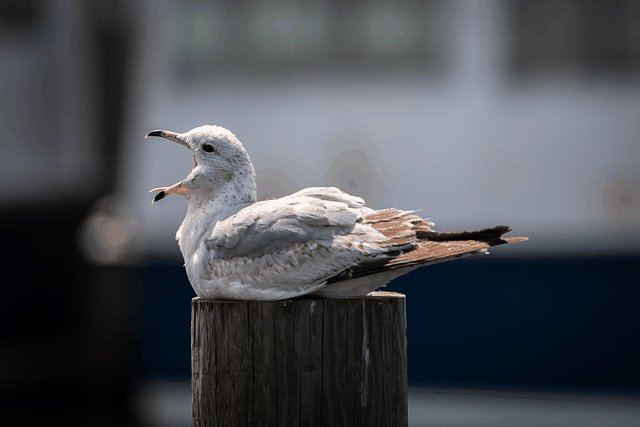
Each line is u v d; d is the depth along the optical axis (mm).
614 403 15492
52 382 16609
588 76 15773
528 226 15523
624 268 15492
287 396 6660
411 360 15789
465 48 15734
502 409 15242
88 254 16328
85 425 16219
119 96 16734
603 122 15664
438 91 15742
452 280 15562
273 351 6680
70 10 16859
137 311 16094
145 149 16359
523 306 15555
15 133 17094
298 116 15828
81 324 16422
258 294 6961
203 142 7449
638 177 15516
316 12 15953
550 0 15742
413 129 15672
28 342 16812
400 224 7156
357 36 15859
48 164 17016
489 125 15648
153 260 15961
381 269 6898
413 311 15672
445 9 15742
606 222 15477
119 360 16250
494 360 15703
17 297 17125
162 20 16406
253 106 16016
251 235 7008
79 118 16938
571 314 15570
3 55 17141
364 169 15609
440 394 15789
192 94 16203
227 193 7430
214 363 6742
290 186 15648
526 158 15594
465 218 15531
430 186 15586
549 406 15414
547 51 15758
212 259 7086
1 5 17047
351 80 15859
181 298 15930
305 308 6672
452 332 15648
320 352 6668
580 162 15602
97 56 16812
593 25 15773
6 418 16422
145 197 16234
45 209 16750
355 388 6672
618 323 15562
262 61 16062
